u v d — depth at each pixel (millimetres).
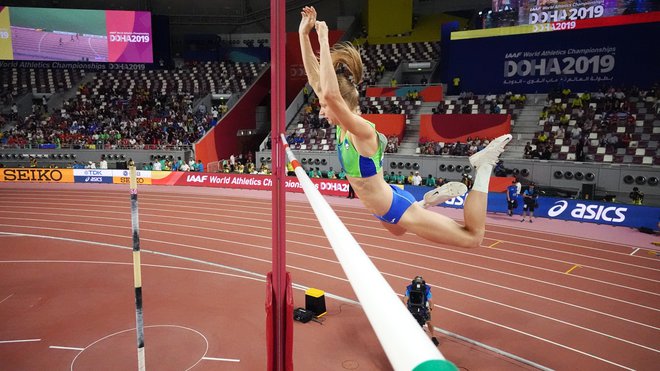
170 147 35375
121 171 33156
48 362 9398
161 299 12516
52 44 40094
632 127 26047
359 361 9492
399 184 27078
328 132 33125
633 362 9477
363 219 22109
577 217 21703
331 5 46719
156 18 44938
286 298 4508
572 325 11047
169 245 17672
